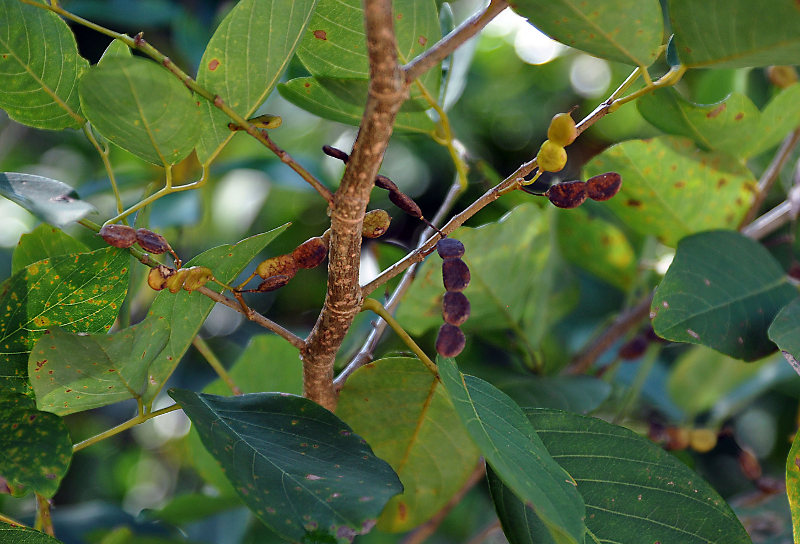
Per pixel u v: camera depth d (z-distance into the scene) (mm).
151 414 699
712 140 786
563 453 708
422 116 753
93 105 672
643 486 703
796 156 958
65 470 687
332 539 652
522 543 688
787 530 833
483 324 863
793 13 666
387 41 628
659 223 820
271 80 696
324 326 691
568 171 1353
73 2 1137
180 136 682
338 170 1320
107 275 694
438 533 1296
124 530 836
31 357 668
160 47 1265
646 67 688
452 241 674
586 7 671
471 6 1192
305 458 677
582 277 1136
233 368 824
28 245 732
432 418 739
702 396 993
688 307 750
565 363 1073
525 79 1510
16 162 1361
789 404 1202
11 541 688
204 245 1193
